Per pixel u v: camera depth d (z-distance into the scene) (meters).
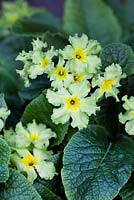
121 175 0.35
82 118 0.36
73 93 0.36
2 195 0.35
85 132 0.37
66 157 0.36
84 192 0.34
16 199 0.34
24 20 0.49
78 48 0.37
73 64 0.36
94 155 0.36
